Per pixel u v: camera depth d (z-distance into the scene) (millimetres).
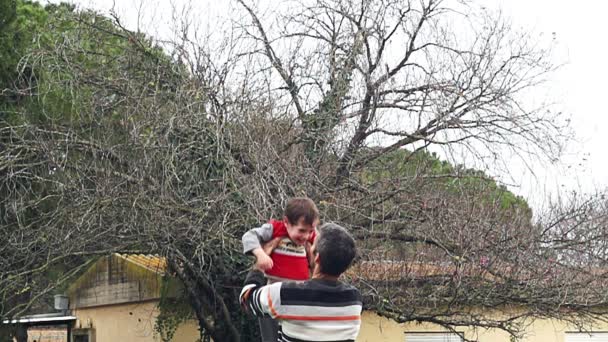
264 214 10742
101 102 12469
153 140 11609
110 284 19938
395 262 12773
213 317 14656
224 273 13250
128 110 12055
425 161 13383
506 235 12930
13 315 13133
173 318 16766
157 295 17703
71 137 12148
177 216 11492
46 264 12180
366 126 13492
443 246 12773
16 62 13625
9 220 12750
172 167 11211
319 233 4672
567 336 18453
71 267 13867
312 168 12094
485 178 13430
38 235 12133
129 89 12336
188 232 11641
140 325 18672
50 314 22531
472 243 12633
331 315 4500
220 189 11570
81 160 12211
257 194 10977
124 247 12281
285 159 11961
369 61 13969
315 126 13039
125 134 11984
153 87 12461
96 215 11633
